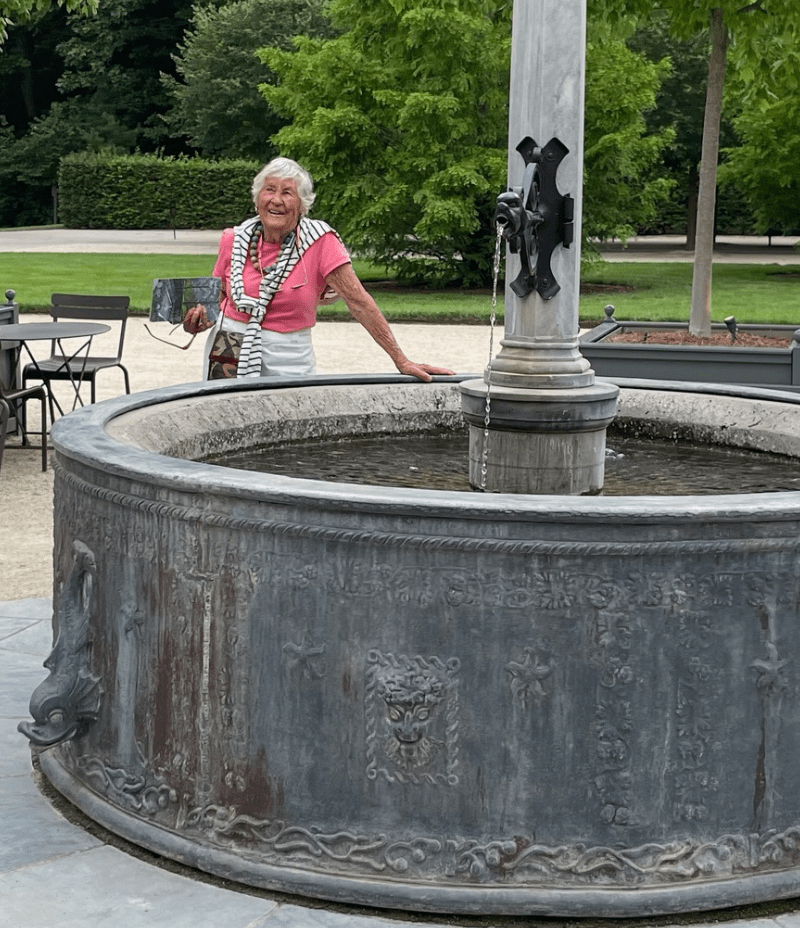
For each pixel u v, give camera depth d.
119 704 3.18
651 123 38.09
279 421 4.69
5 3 12.72
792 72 13.51
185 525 2.96
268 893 2.94
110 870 3.05
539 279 3.88
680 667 2.75
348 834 2.88
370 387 4.92
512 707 2.77
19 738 3.88
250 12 44.53
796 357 8.70
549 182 3.85
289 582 2.84
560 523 2.69
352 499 2.74
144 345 15.45
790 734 2.83
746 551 2.74
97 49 54.50
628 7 13.34
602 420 3.93
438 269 26.06
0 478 8.41
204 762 3.01
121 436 3.65
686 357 8.83
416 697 2.78
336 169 25.17
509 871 2.80
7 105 59.81
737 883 2.82
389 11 24.42
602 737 2.76
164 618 3.03
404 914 2.86
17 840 3.20
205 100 45.78
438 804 2.82
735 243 43.62
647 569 2.71
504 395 3.88
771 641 2.78
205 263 30.50
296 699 2.87
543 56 3.80
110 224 48.44
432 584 2.75
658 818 2.80
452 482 4.21
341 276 5.13
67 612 3.30
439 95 24.44
